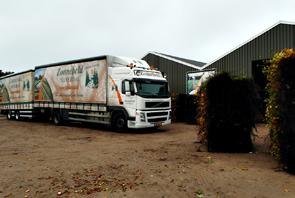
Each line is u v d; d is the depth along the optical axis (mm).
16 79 23812
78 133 14156
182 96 19672
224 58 19531
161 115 14242
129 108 13508
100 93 14805
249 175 5938
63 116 17953
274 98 6457
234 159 7531
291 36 16312
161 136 12664
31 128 16953
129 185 5371
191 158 7707
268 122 6906
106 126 17656
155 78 14305
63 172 6379
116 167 6770
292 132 5922
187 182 5512
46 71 19234
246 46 18406
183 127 16422
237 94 8570
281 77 6094
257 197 4672
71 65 16906
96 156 8164
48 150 9336
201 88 9609
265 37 17500
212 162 7172
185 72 21969
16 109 23734
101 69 14773
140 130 15109
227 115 8547
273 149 6773
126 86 13484
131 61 14320
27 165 7141
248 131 8531
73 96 16703
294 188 5082
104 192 5000
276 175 5910
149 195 4832
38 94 20188
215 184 5371
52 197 4801
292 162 5988
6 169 6750
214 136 8648
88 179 5797
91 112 15844
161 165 6910
